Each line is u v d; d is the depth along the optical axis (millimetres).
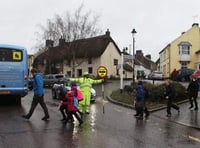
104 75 18047
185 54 64375
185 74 46438
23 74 18141
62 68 61906
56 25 57656
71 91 12594
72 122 12930
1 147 8844
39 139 9828
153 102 19734
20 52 18109
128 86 26594
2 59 17750
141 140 9961
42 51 68188
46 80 40031
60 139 9875
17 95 18359
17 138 9938
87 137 10203
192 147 9258
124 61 26219
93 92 21719
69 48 54781
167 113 15547
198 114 15969
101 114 15648
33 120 13250
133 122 13516
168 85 15672
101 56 61094
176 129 12141
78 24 54812
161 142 9781
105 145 9219
